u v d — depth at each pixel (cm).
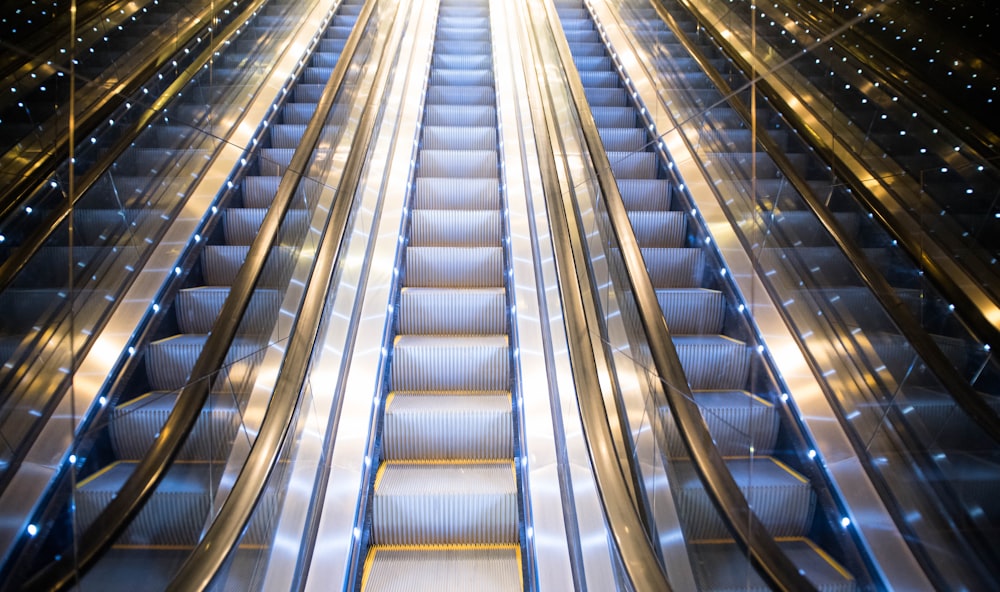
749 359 317
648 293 290
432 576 299
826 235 308
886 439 235
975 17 332
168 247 384
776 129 401
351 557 283
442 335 460
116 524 184
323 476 309
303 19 819
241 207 503
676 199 502
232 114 548
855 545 215
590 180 444
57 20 367
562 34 727
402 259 508
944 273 264
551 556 281
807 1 449
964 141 298
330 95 518
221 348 259
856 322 278
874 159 347
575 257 423
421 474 348
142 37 453
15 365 239
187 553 218
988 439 192
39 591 173
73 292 286
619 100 728
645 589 186
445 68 934
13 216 272
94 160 332
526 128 645
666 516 233
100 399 271
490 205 618
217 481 250
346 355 379
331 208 450
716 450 214
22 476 208
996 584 179
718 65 492
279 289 351
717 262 400
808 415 265
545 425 350
